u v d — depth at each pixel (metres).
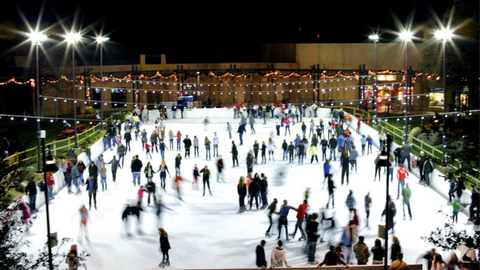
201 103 58.91
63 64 56.31
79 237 19.41
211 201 24.64
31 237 19.84
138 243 19.31
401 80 56.62
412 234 19.84
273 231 20.45
